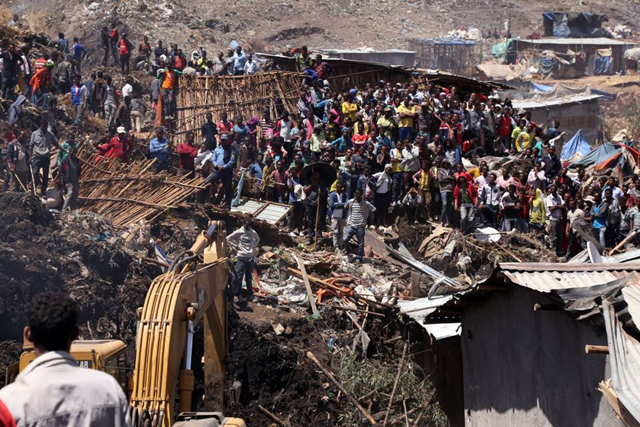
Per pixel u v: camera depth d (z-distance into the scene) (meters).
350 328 19.95
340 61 34.53
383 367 18.38
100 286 17.47
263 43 72.50
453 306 14.87
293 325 19.41
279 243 24.31
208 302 11.88
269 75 31.11
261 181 26.80
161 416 8.96
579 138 49.22
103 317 17.20
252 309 19.98
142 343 9.32
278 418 17.17
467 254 24.81
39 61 28.50
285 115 27.73
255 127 29.47
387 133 27.77
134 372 9.23
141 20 58.84
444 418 17.48
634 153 38.09
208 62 36.44
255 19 81.75
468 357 15.14
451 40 81.31
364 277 22.55
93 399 4.18
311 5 86.81
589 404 11.27
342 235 24.36
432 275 23.36
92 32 52.78
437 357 18.55
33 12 56.84
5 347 15.23
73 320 4.43
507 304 13.53
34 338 4.35
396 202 27.06
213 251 12.73
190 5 81.69
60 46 37.25
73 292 16.91
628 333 9.97
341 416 17.33
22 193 18.72
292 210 25.66
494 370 14.11
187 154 25.45
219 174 24.69
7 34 35.75
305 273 21.31
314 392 17.77
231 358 17.67
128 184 23.89
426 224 26.86
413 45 80.00
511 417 13.53
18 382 4.20
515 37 91.44
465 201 26.03
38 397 4.10
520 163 29.91
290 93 30.91
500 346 13.88
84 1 58.50
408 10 91.44
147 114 33.44
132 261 18.61
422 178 26.80
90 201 23.50
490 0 98.88
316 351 18.95
